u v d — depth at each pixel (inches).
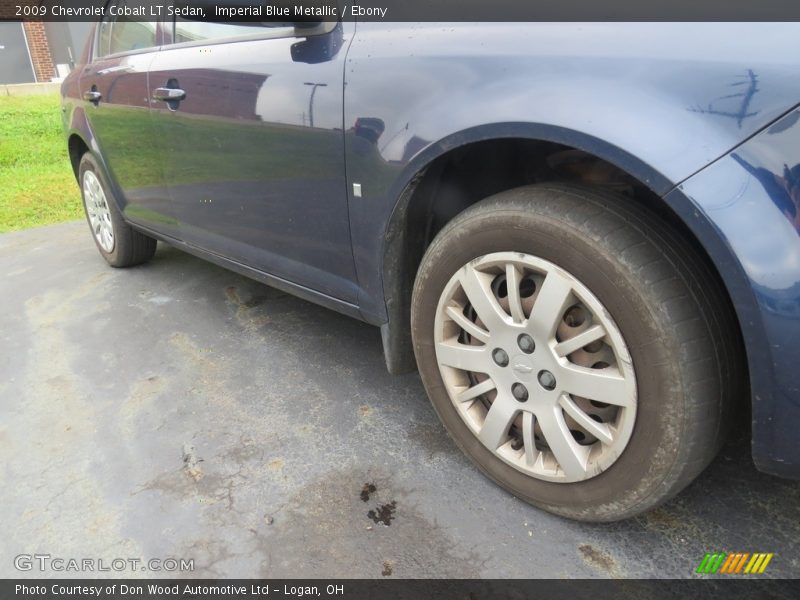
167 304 136.7
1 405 98.9
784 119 45.3
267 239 94.7
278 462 81.6
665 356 53.4
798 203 45.4
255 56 86.4
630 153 50.3
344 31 74.7
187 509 74.1
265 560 66.2
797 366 47.2
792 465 51.2
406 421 89.7
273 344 115.3
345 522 70.7
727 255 47.5
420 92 65.4
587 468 62.2
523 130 56.6
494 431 69.3
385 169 69.7
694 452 55.4
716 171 47.4
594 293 56.6
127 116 121.1
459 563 64.5
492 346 66.5
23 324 129.6
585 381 59.4
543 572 62.9
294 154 81.7
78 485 79.4
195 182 106.0
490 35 61.4
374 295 79.6
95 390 102.0
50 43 536.7
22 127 349.4
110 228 155.3
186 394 99.3
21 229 207.8
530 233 59.5
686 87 49.0
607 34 53.9
